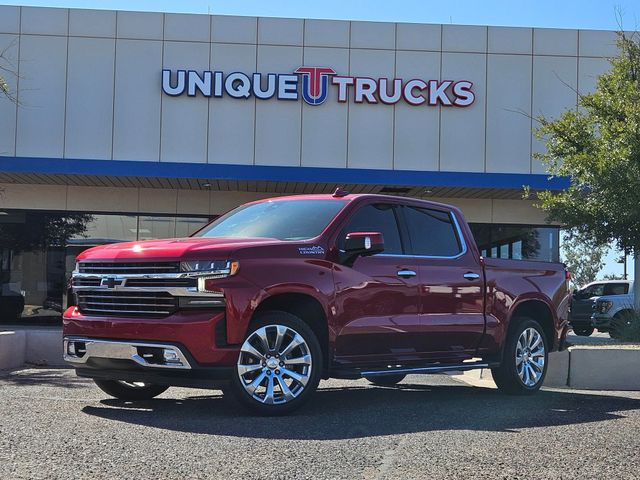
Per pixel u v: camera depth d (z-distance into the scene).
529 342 8.00
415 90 19.62
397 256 6.86
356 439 5.12
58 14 19.08
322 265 6.21
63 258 19.56
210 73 19.16
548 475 4.34
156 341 5.57
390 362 6.70
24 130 18.83
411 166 19.55
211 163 19.06
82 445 4.73
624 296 20.16
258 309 5.89
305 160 19.33
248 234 6.77
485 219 20.64
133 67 19.14
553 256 20.56
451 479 4.20
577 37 20.11
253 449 4.71
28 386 7.76
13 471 4.11
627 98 12.30
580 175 12.32
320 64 19.56
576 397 7.86
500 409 6.73
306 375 5.93
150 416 5.84
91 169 17.70
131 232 19.81
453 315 7.17
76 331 6.07
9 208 19.47
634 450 5.04
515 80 19.89
